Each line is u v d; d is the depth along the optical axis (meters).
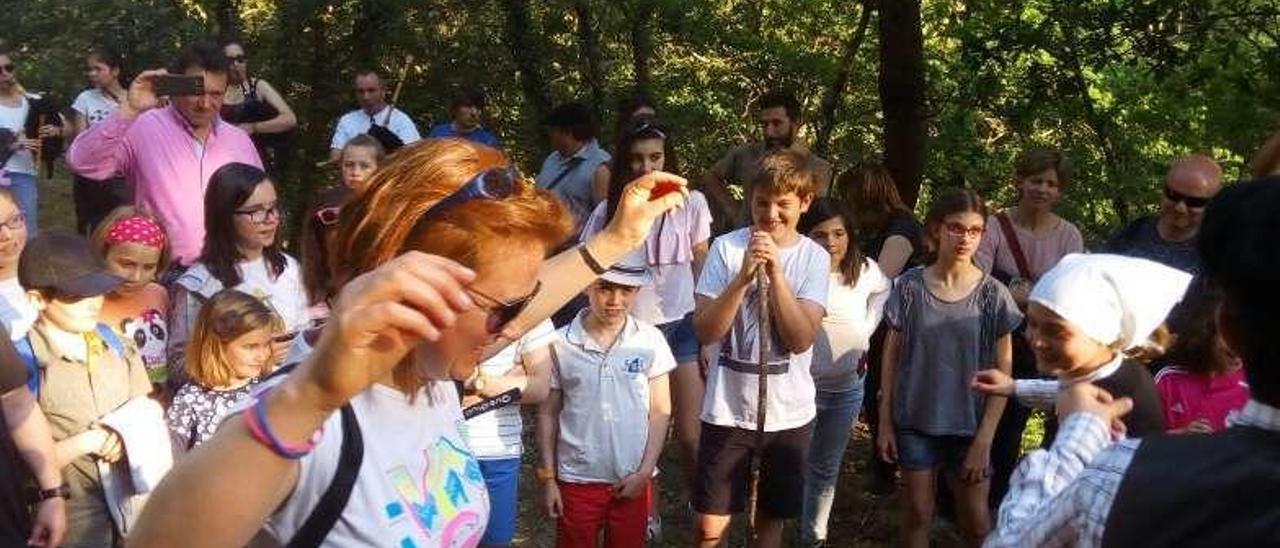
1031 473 2.41
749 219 7.02
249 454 1.54
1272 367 1.83
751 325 5.04
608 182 6.51
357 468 1.91
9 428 3.66
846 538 6.30
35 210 10.32
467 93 9.66
